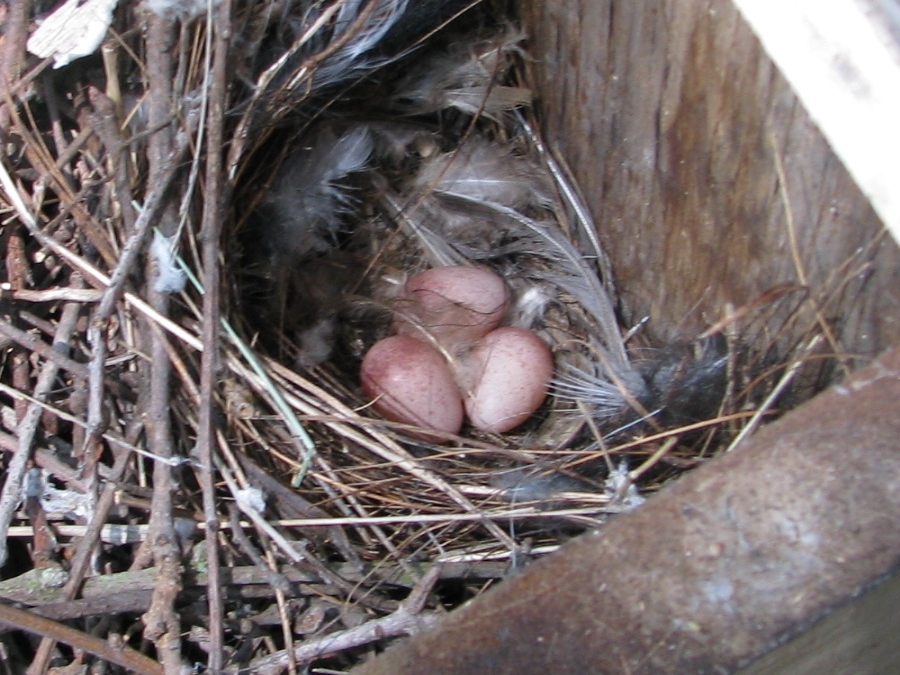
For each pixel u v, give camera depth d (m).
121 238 0.12
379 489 0.12
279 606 0.11
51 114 0.13
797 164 0.10
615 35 0.12
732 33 0.10
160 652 0.10
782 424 0.08
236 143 0.12
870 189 0.07
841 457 0.07
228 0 0.11
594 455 0.12
